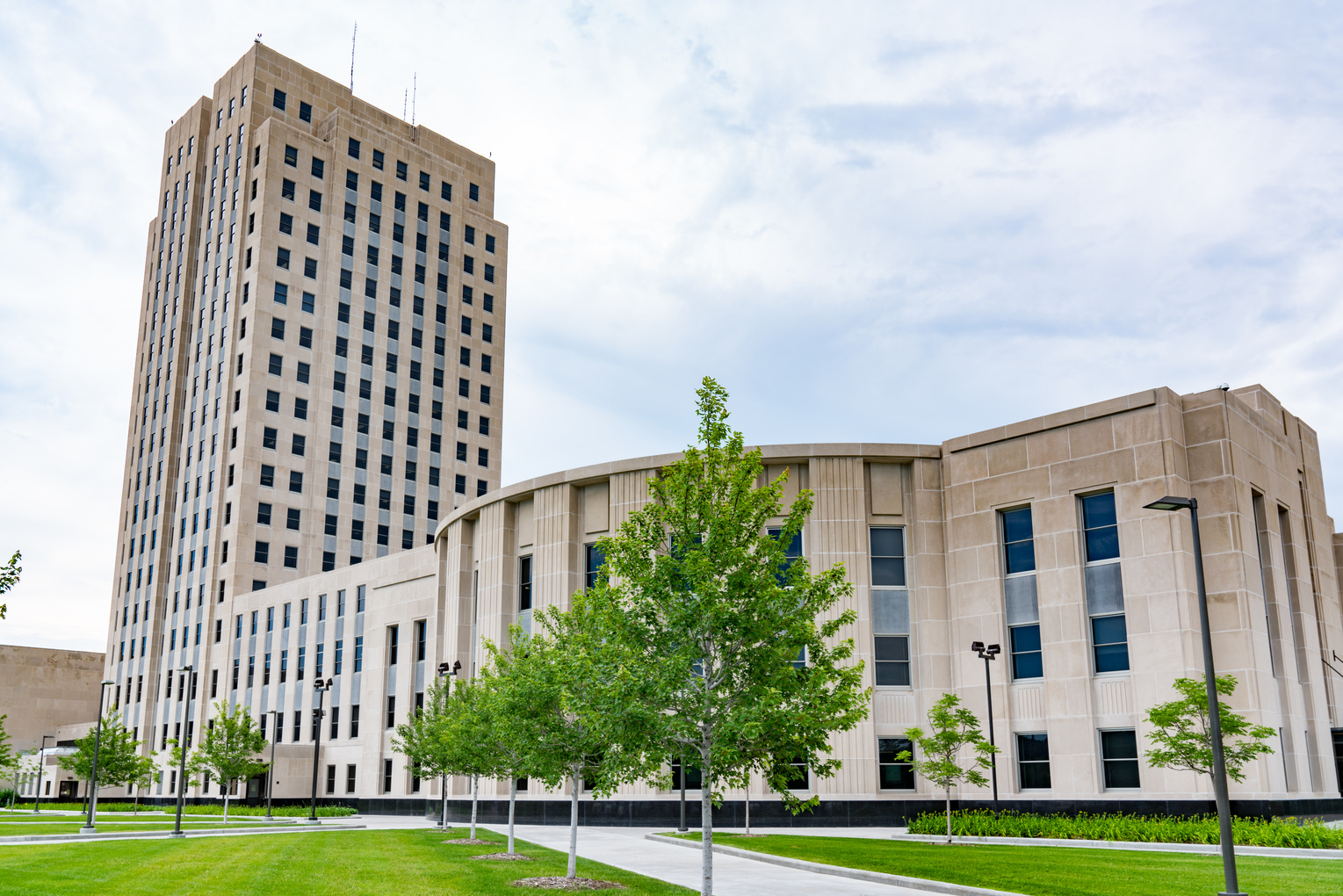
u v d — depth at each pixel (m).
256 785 71.12
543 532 49.59
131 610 99.19
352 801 67.31
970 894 19.56
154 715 92.44
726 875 23.89
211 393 94.88
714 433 19.42
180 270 104.19
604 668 18.84
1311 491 45.09
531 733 24.69
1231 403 38.16
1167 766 32.62
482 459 106.25
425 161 107.69
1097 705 37.69
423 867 25.48
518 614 50.78
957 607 42.44
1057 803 37.66
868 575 43.44
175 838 37.12
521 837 38.34
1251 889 19.11
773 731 17.42
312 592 76.38
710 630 17.86
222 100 103.94
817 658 18.56
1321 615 42.66
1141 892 18.83
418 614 64.25
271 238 92.94
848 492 44.22
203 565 90.06
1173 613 36.19
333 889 20.66
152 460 101.75
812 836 34.72
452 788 52.44
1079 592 38.72
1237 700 34.91
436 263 106.19
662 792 43.72
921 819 36.09
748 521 19.14
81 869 23.83
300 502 90.31
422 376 102.38
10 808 75.94
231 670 83.50
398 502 97.31
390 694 66.44
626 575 19.17
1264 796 33.66
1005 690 40.12
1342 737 40.12
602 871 24.70
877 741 42.03
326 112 103.19
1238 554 36.03
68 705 116.12
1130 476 38.22
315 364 93.88
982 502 42.41
